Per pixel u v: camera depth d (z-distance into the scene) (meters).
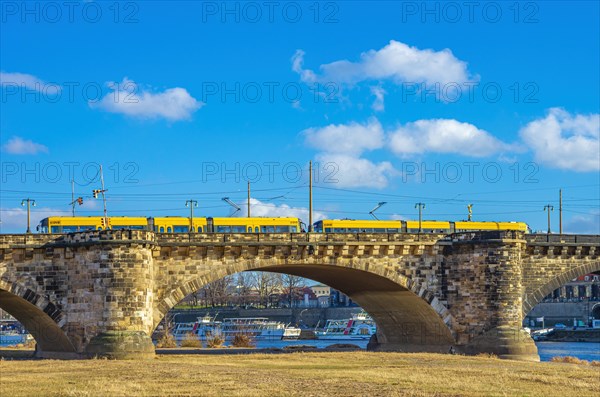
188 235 92.38
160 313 90.81
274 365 80.19
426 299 103.12
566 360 100.56
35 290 88.88
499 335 99.62
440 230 119.69
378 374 70.44
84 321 88.00
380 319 117.31
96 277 87.31
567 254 108.94
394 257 102.44
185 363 80.50
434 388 60.41
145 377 65.38
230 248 94.25
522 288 105.69
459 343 102.88
